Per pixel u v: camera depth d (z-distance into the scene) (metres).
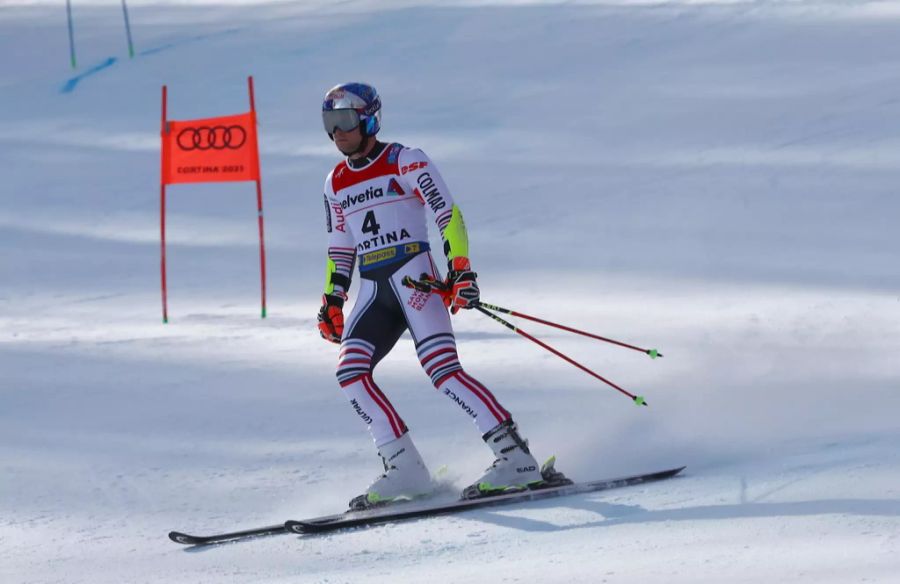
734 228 34.66
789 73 55.25
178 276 36.94
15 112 67.06
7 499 15.67
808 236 32.75
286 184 48.59
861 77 52.56
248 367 24.23
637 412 17.91
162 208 31.45
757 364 20.39
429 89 61.44
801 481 12.61
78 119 64.50
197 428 19.28
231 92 67.06
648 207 38.44
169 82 70.94
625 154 46.09
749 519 11.30
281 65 71.69
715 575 9.36
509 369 22.09
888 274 27.95
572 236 36.22
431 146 50.72
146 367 24.83
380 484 14.41
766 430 15.81
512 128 52.28
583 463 15.53
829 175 39.06
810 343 21.77
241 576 11.57
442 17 78.38
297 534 13.24
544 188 42.72
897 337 21.67
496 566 10.73
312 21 83.31
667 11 71.69
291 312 31.03
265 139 56.44
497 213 40.19
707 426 16.55
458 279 14.38
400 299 14.80
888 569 8.93
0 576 12.27
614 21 71.31
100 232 43.81
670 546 10.64
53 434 19.36
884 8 66.00
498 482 14.06
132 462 17.36
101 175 52.72
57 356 26.52
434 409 19.33
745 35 64.00
